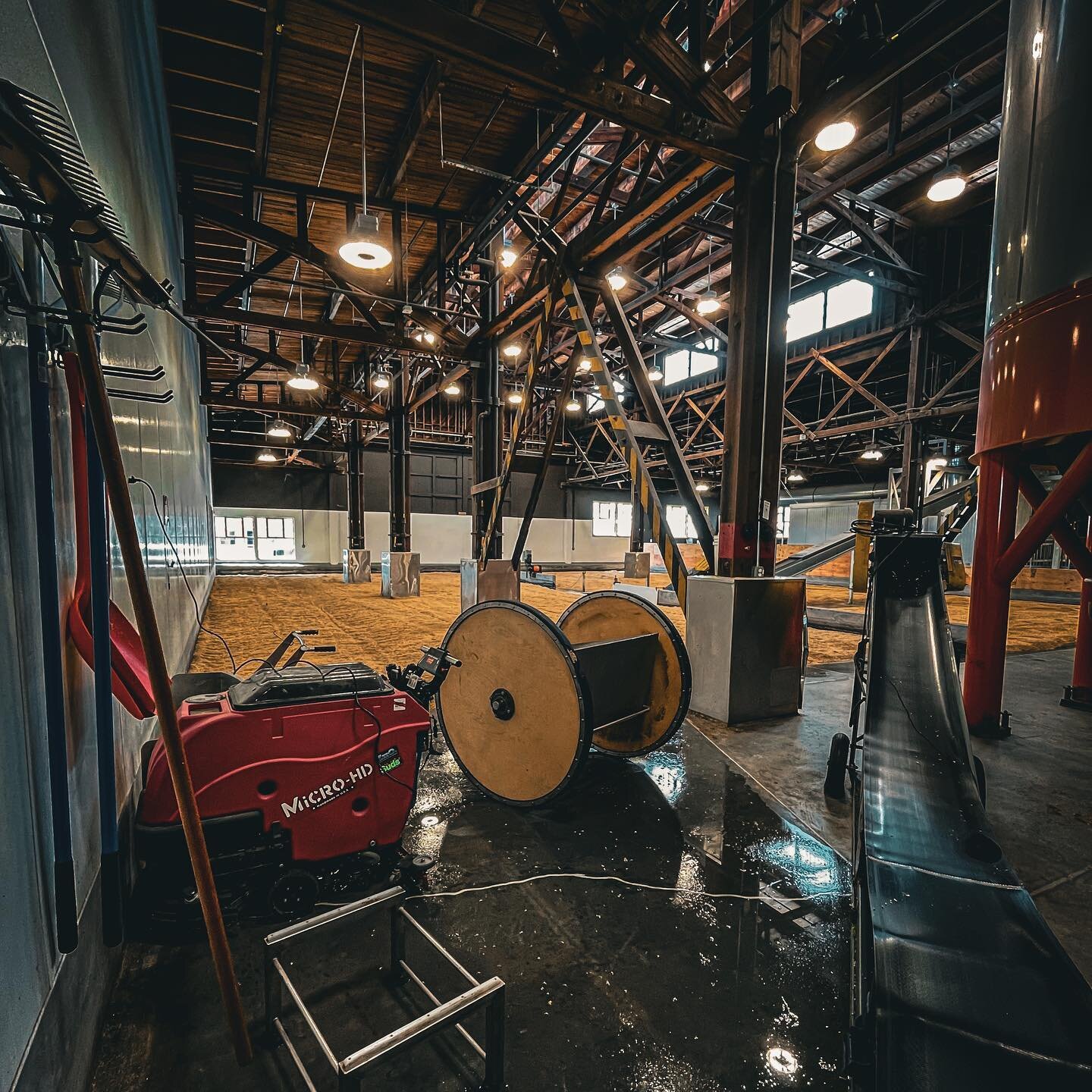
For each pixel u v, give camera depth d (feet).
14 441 4.38
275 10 15.80
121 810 6.95
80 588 5.33
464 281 29.43
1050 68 11.37
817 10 23.09
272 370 57.21
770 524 16.29
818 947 6.97
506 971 6.52
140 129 13.26
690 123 14.17
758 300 15.55
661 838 9.59
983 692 14.46
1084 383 10.96
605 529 111.04
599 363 20.79
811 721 15.80
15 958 3.79
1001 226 12.81
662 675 12.37
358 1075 4.15
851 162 36.29
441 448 96.12
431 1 11.08
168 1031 5.64
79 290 4.34
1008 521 13.84
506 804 10.63
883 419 49.65
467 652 11.09
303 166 24.39
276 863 7.26
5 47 4.48
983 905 5.47
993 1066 3.97
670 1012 5.95
